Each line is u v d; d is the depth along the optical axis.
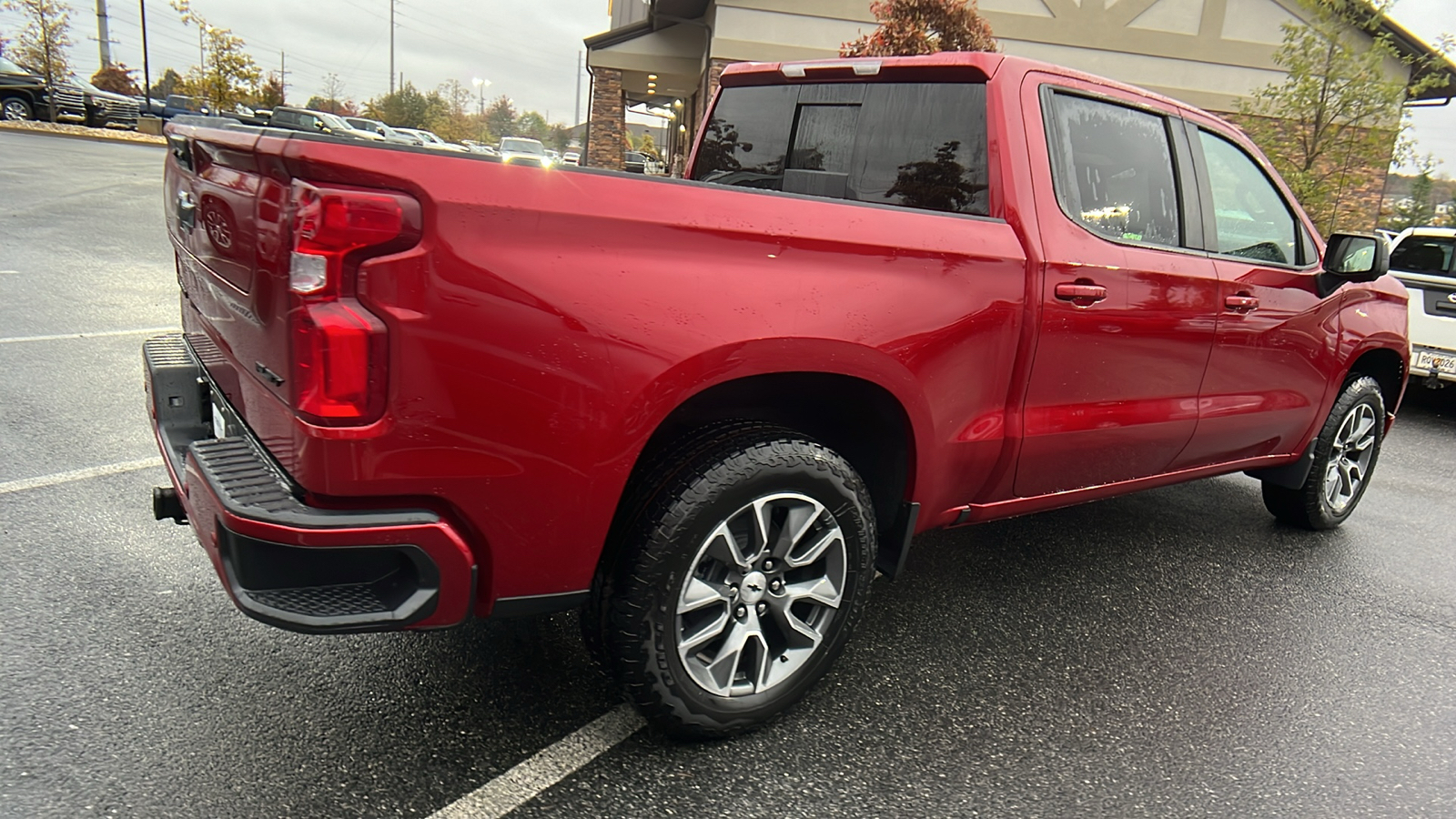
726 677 2.28
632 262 1.93
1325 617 3.47
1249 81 15.20
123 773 2.06
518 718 2.40
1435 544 4.45
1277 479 4.23
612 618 2.11
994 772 2.34
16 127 25.72
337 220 1.63
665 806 2.11
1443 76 12.70
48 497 3.51
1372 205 13.39
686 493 2.08
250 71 37.66
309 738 2.24
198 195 2.20
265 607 1.72
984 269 2.56
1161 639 3.19
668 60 19.33
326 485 1.72
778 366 2.15
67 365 5.28
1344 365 4.04
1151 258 3.04
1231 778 2.39
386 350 1.71
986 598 3.42
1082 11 14.86
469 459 1.82
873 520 2.46
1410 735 2.67
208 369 2.37
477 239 1.75
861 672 2.79
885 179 3.03
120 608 2.77
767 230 2.13
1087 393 2.96
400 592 1.83
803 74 3.32
